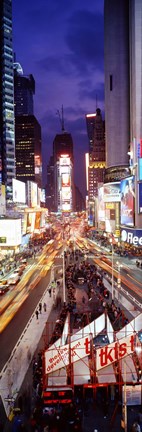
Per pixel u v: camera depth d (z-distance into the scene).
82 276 64.88
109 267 79.00
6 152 198.00
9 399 25.30
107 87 185.88
